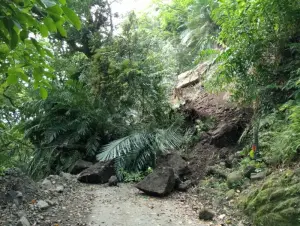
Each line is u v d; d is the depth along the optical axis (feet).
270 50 15.99
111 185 17.15
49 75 8.80
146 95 21.30
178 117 21.49
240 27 15.67
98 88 21.24
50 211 12.83
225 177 15.67
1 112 24.12
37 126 23.18
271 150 14.58
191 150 19.30
